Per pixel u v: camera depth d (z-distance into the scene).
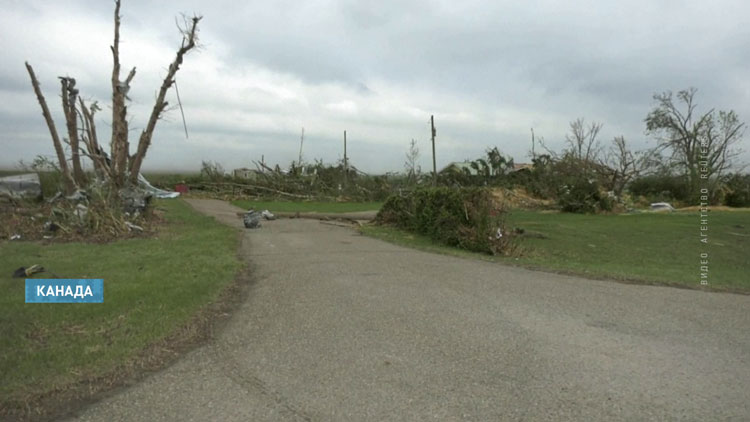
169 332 4.81
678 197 40.84
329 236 13.97
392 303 6.21
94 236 11.66
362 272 8.29
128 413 3.29
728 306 6.50
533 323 5.43
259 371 4.00
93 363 4.02
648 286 7.80
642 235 17.59
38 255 9.11
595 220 23.75
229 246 10.77
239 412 3.31
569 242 15.44
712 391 3.70
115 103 15.12
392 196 17.98
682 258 12.70
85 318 5.15
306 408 3.38
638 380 3.89
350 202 36.06
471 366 4.15
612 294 7.05
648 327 5.38
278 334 4.95
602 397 3.57
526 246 13.27
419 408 3.38
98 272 7.46
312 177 40.22
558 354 4.46
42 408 3.33
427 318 5.55
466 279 7.93
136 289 6.33
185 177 39.62
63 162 14.78
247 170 42.12
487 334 5.01
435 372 4.01
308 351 4.47
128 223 12.73
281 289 6.93
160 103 15.70
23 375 3.76
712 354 4.54
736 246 15.24
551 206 32.66
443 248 12.20
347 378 3.88
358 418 3.24
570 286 7.58
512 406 3.42
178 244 10.84
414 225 15.52
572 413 3.32
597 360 4.32
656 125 43.25
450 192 13.56
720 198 37.53
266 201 35.62
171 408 3.36
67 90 14.84
